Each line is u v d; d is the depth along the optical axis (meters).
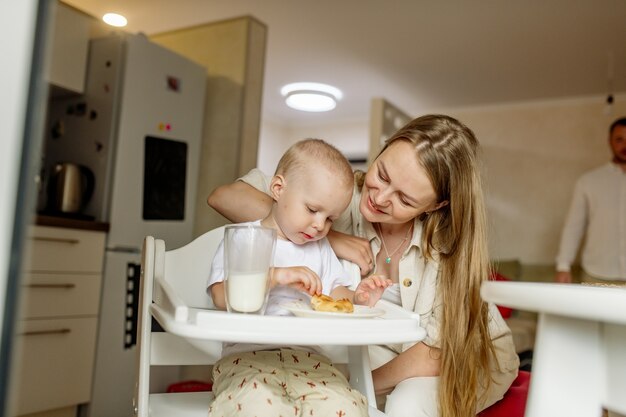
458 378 1.08
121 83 2.39
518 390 1.31
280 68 4.02
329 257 1.14
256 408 0.80
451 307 1.12
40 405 1.98
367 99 4.66
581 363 0.58
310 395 0.87
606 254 3.46
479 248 1.14
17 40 0.35
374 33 3.32
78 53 2.45
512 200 4.42
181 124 2.65
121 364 2.27
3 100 0.35
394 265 1.31
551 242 4.25
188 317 0.77
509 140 4.49
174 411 0.91
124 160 2.35
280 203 1.05
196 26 3.17
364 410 0.90
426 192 1.09
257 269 0.80
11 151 0.35
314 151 1.04
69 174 2.29
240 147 2.91
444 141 1.11
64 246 2.08
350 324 0.74
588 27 3.08
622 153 3.45
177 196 2.61
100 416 2.19
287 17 3.13
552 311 0.50
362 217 1.35
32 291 1.96
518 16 2.99
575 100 4.28
